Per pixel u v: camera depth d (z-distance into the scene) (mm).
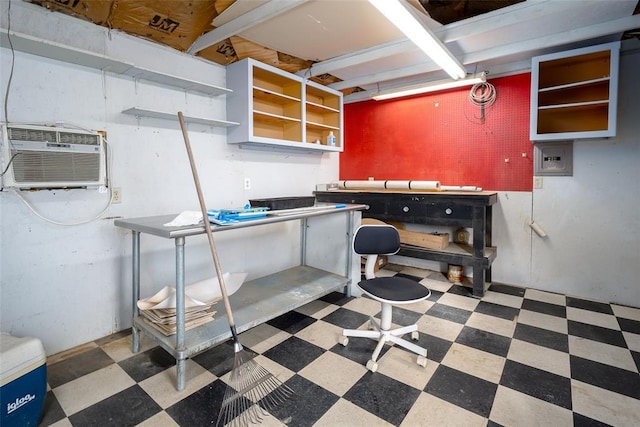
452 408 1627
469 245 3594
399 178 4160
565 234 3152
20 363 1400
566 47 2826
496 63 3301
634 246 2865
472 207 3086
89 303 2252
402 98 4078
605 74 2854
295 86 3412
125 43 2340
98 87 2209
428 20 2402
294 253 3791
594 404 1643
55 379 1846
